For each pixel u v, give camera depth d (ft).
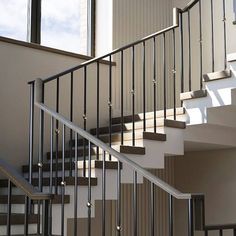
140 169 9.90
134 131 14.17
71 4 19.26
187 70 20.49
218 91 13.88
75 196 10.98
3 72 16.12
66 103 17.62
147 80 20.18
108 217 18.65
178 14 15.02
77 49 19.29
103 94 18.79
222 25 19.56
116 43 19.43
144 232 19.76
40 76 17.02
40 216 12.03
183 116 14.74
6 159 15.90
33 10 18.01
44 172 14.82
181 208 20.72
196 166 20.51
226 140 16.56
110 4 19.57
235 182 19.11
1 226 11.56
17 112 16.31
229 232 19.22
